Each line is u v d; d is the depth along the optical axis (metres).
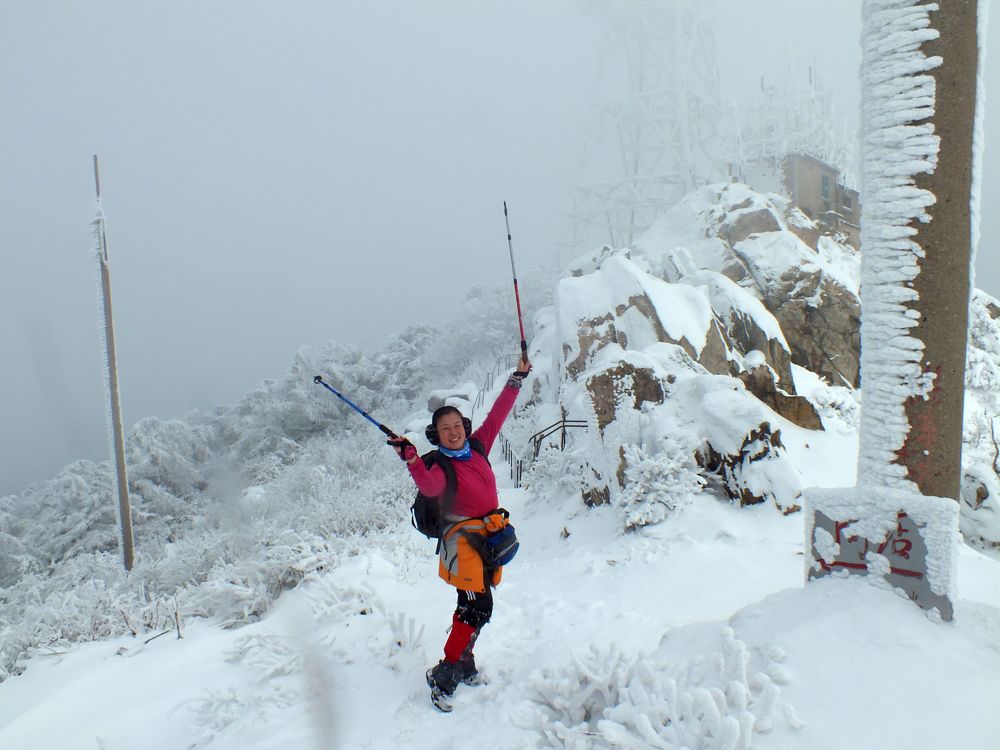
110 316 14.04
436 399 20.48
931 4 3.05
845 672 2.49
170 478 19.42
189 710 3.71
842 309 17.09
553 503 9.82
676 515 7.20
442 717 3.34
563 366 13.30
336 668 4.04
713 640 2.96
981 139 3.10
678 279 17.64
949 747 2.14
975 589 5.38
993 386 18.47
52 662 5.66
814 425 12.23
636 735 2.55
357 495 10.73
